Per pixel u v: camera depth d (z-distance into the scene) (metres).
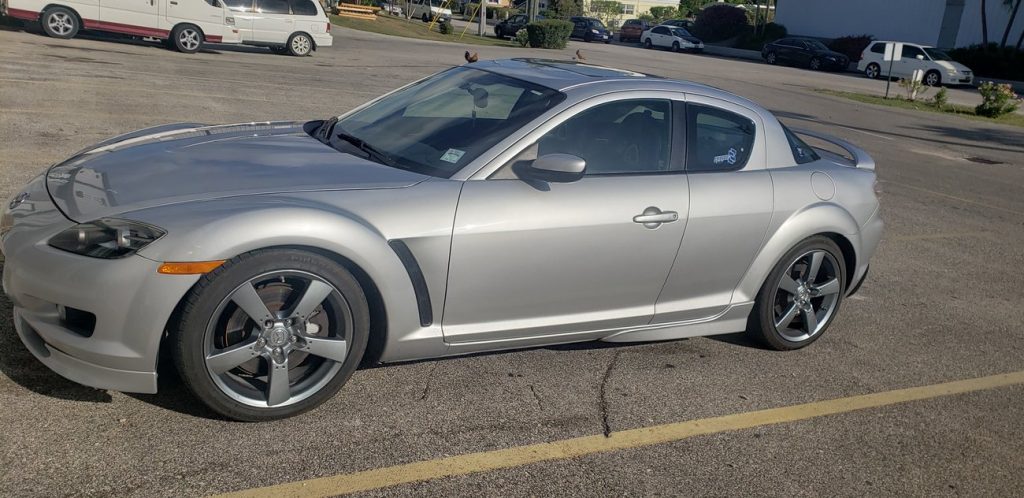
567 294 4.05
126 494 2.90
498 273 3.80
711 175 4.41
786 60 41.31
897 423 4.18
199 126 4.74
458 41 36.19
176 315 3.20
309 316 3.40
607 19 88.69
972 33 43.56
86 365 3.20
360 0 48.44
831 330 5.44
